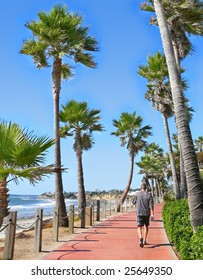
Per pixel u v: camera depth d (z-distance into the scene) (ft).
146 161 198.59
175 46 62.28
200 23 56.03
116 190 353.72
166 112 76.48
